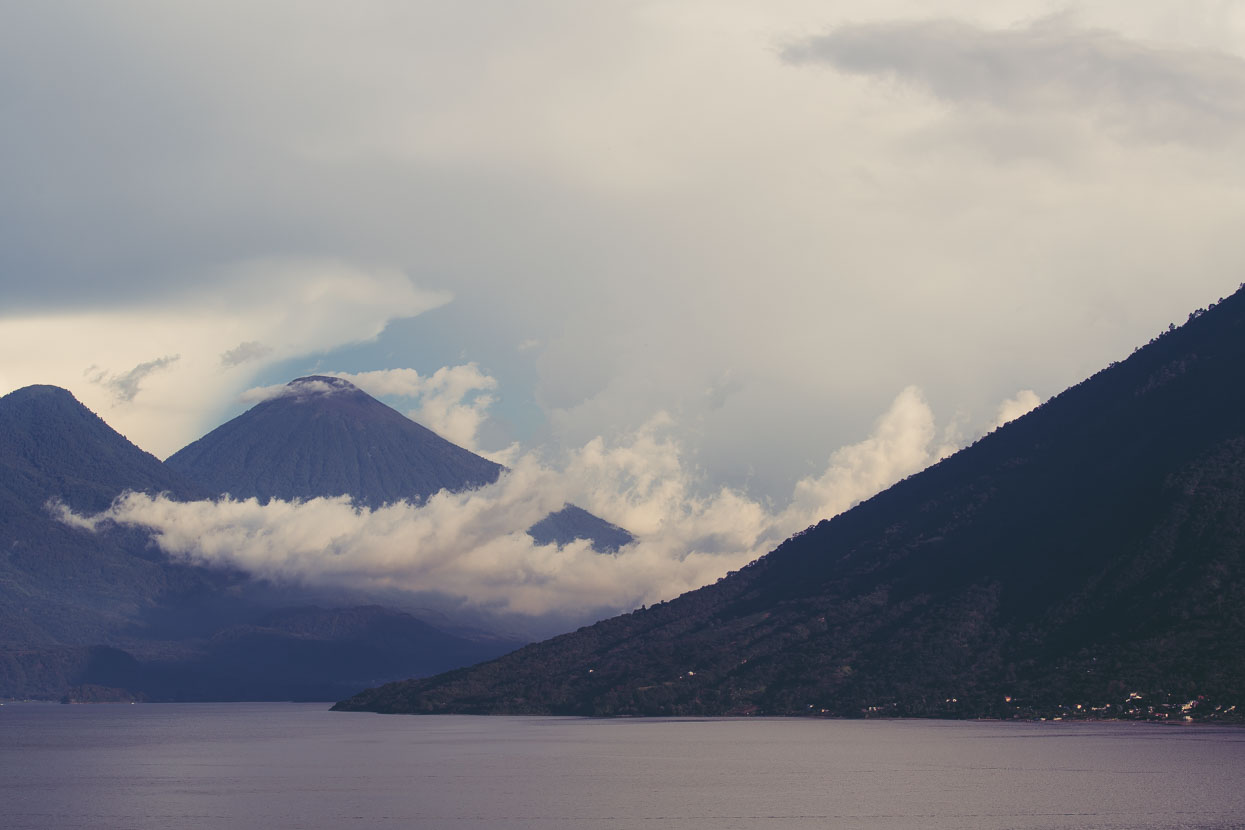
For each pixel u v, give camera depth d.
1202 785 188.50
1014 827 157.38
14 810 182.00
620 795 191.38
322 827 162.50
